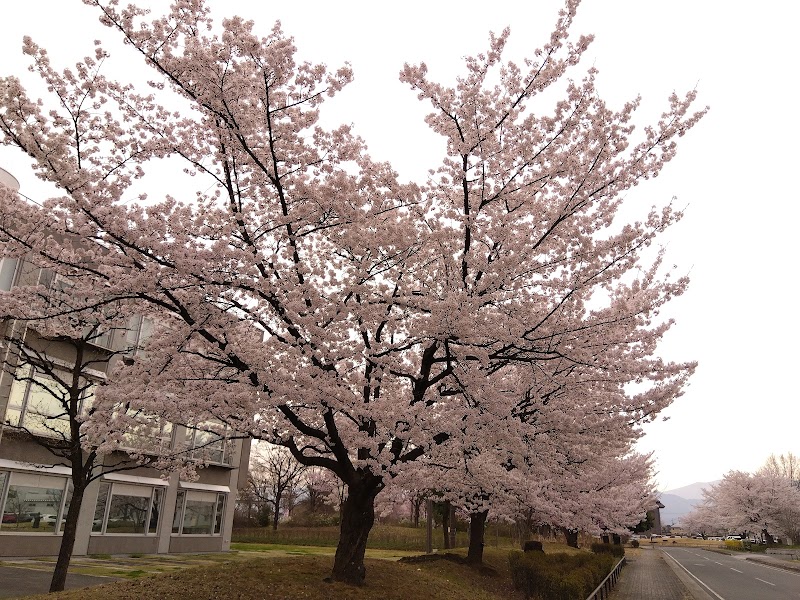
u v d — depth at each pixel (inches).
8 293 307.6
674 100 326.3
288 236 333.4
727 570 1002.1
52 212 286.5
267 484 1823.3
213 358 335.9
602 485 722.8
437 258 376.2
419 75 324.8
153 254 291.4
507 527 1389.0
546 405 406.3
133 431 381.1
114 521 725.3
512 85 332.8
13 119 245.6
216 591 327.3
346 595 348.2
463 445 350.6
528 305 347.3
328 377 317.7
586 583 476.7
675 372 402.3
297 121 317.4
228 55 281.7
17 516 603.8
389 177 361.1
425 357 372.2
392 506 571.8
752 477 2050.9
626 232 327.3
